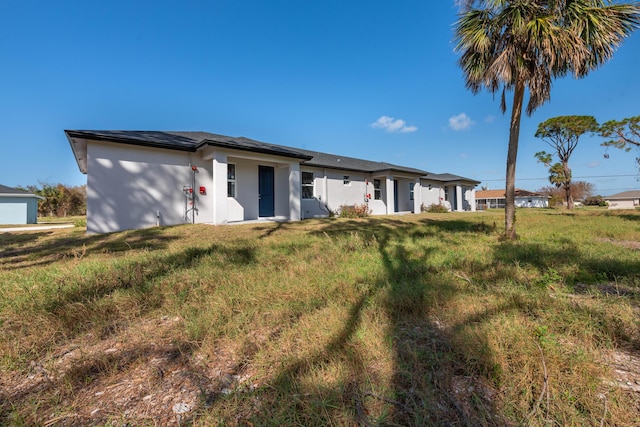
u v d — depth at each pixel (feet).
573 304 7.99
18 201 52.13
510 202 21.52
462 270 12.06
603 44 18.20
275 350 5.98
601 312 7.36
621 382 4.97
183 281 10.41
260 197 38.06
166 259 13.55
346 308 7.95
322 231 25.09
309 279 10.57
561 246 16.94
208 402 4.72
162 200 29.45
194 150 30.73
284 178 38.29
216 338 6.70
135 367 5.78
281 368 5.38
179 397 4.91
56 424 4.33
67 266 12.51
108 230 26.30
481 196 168.04
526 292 9.04
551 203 139.95
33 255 15.98
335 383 4.86
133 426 4.27
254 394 4.79
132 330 7.28
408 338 6.54
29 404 4.71
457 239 20.97
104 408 4.66
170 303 8.63
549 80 20.24
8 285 9.79
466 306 8.00
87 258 14.61
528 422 4.05
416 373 5.20
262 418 4.25
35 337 6.66
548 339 5.94
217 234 23.11
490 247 17.25
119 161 26.99
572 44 17.76
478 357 5.45
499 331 6.32
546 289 9.46
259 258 14.20
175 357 6.15
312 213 45.73
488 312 7.48
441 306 8.16
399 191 64.08
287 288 9.59
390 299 8.47
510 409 4.33
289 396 4.59
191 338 6.67
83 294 9.08
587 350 5.90
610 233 22.48
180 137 34.32
